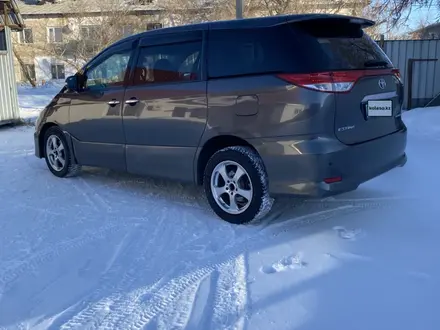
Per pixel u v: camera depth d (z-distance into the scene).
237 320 2.88
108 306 3.09
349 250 3.78
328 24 4.17
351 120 4.03
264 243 3.99
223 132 4.38
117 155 5.42
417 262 3.52
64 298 3.21
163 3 25.41
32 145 8.80
